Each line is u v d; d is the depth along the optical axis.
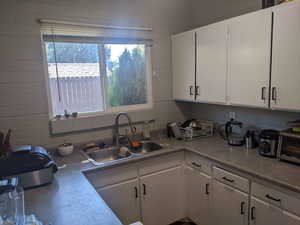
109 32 2.50
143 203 2.28
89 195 1.46
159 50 2.87
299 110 1.70
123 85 2.77
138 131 2.83
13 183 1.23
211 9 2.74
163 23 2.85
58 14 2.23
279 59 1.77
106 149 2.45
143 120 2.84
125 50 2.74
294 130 1.82
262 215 1.72
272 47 1.81
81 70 2.49
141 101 2.92
